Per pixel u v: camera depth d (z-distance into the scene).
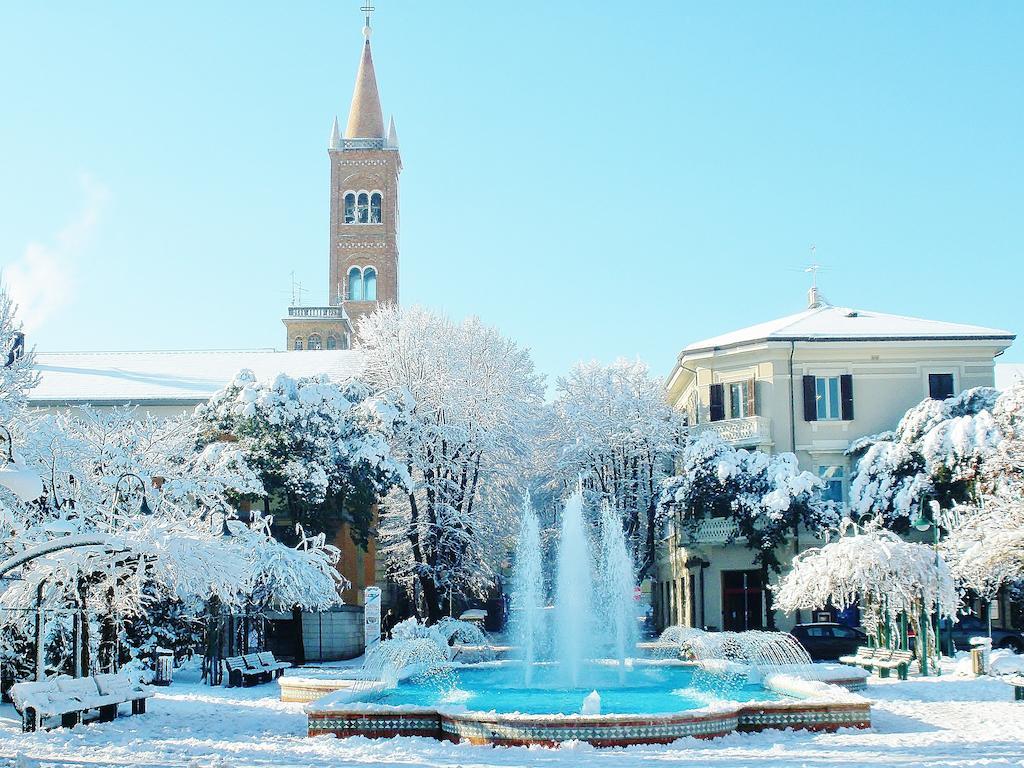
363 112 108.38
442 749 16.72
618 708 20.03
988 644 32.56
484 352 51.56
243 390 42.03
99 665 26.03
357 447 42.06
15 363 30.11
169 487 28.92
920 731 18.61
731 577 47.66
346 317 100.94
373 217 107.06
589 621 29.86
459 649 34.16
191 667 36.31
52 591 22.72
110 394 51.16
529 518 34.69
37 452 27.00
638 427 52.94
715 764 14.76
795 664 24.78
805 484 42.88
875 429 47.25
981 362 47.47
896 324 49.31
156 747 17.02
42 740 17.69
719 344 49.12
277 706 24.20
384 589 53.16
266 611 41.00
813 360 47.75
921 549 30.34
